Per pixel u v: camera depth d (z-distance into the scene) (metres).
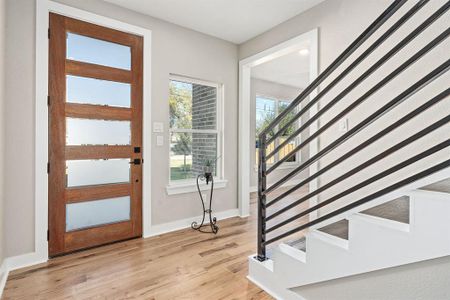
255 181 5.46
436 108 1.73
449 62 0.90
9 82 2.04
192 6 2.61
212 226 3.02
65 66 2.32
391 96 1.96
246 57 3.49
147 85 2.79
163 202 2.96
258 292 1.75
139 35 2.74
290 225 3.24
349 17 2.26
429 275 1.05
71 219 2.39
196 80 3.29
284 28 2.91
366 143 1.21
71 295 1.71
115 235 2.63
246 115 3.67
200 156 3.39
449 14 1.68
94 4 2.44
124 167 2.68
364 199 1.21
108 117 2.56
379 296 1.22
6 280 1.89
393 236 1.06
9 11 2.04
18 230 2.10
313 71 2.54
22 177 2.12
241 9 2.65
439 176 1.29
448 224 0.89
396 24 1.06
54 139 2.29
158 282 1.88
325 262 1.37
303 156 6.44
